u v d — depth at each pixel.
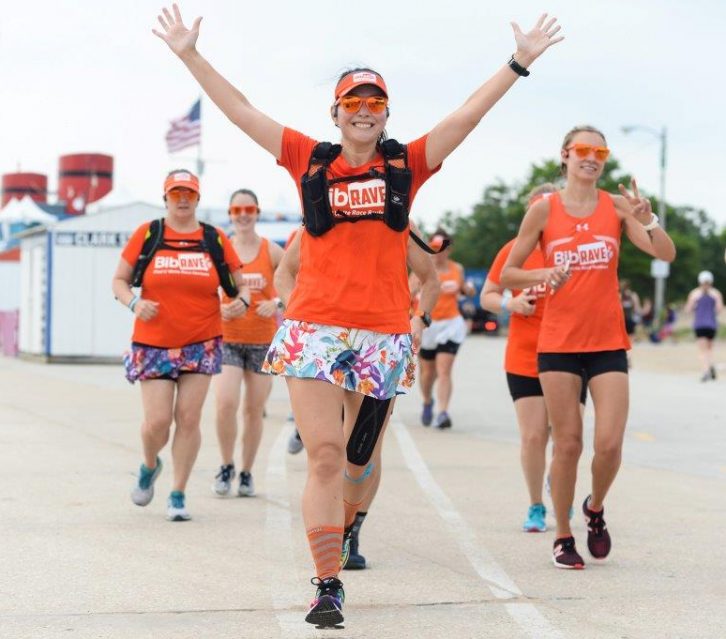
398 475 11.73
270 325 10.30
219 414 10.16
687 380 28.62
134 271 9.03
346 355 5.93
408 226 6.09
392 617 6.25
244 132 6.24
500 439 15.16
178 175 9.01
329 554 5.76
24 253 35.94
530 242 7.59
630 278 95.88
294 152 6.09
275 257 10.43
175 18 6.34
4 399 19.86
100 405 18.75
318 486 5.82
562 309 7.46
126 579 7.02
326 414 5.90
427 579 7.19
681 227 129.88
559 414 7.48
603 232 7.43
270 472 11.77
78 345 32.91
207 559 7.62
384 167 5.98
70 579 7.00
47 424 15.74
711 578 7.31
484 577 7.26
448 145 6.07
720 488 11.14
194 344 9.05
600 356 7.45
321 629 5.94
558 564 7.57
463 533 8.72
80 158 74.31
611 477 7.50
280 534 8.52
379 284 6.00
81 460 12.25
